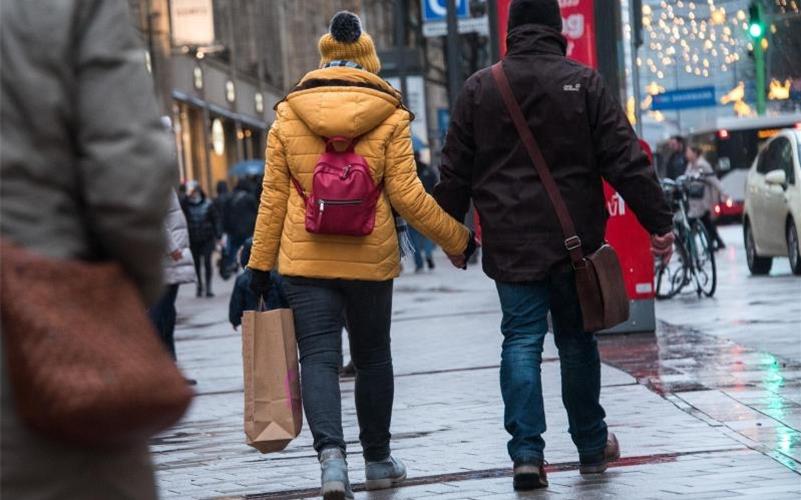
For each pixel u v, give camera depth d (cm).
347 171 1271
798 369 1997
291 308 1310
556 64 1309
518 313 1314
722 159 9619
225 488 1428
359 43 1316
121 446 582
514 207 1300
